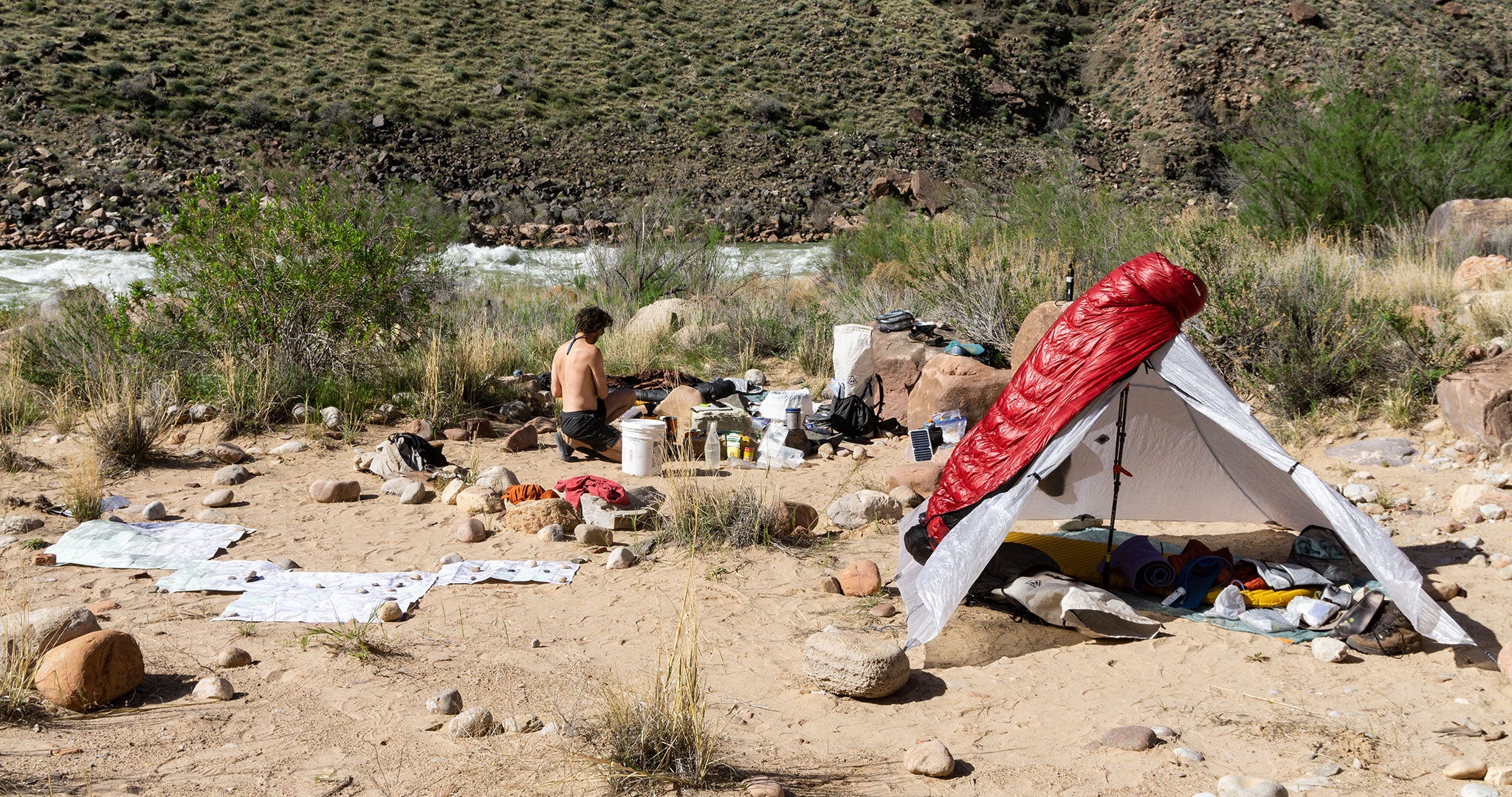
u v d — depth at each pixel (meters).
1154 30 62.31
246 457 7.61
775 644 4.33
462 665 4.02
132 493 6.66
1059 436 4.47
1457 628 3.86
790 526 5.89
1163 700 3.73
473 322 12.75
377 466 7.25
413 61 52.16
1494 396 6.66
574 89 52.53
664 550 5.60
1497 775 3.01
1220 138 52.50
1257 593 4.57
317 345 9.60
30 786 2.95
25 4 48.62
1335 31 57.75
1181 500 5.60
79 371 9.31
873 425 8.92
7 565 5.16
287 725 3.47
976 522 4.35
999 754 3.34
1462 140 14.20
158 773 3.09
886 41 60.97
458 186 42.84
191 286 9.55
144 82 44.00
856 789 3.09
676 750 3.13
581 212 41.22
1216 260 9.43
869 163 49.06
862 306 12.57
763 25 61.94
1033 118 58.28
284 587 4.87
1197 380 4.57
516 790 3.00
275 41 50.75
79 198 34.78
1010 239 14.20
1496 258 10.55
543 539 5.72
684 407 8.97
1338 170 14.23
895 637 4.37
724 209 41.88
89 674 3.52
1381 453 6.96
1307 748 3.29
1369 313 8.38
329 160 42.25
